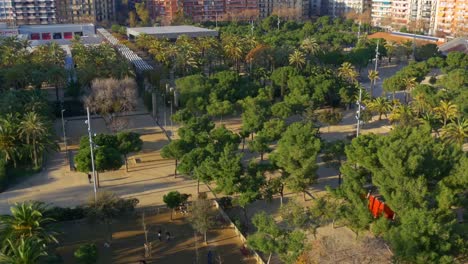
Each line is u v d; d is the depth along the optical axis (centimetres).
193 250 7306
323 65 18550
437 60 18225
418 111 12312
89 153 9000
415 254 5625
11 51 16400
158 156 10938
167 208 8494
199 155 8744
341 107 14600
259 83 15138
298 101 12681
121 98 13038
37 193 9125
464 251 5812
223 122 13300
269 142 10612
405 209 6612
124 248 7356
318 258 6053
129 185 9462
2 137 9612
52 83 14662
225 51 19038
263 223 6556
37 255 5669
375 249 6131
